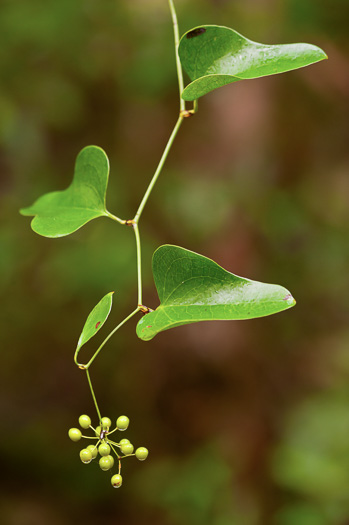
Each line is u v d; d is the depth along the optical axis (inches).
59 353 84.0
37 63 79.2
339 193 90.0
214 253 83.2
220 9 81.7
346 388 80.6
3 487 82.5
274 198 86.7
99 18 80.1
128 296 78.4
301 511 68.9
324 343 86.8
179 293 29.4
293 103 86.7
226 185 85.0
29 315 80.6
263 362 83.9
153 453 82.3
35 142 80.3
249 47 30.4
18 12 76.7
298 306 89.2
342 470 70.7
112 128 84.1
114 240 79.1
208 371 83.4
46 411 86.1
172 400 83.2
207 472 76.5
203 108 86.0
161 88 81.7
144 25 81.6
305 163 88.9
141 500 79.4
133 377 84.6
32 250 79.0
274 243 87.7
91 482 83.4
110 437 83.4
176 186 83.7
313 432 75.4
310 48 30.0
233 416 80.9
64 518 79.8
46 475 84.0
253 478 75.4
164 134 85.4
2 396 84.8
